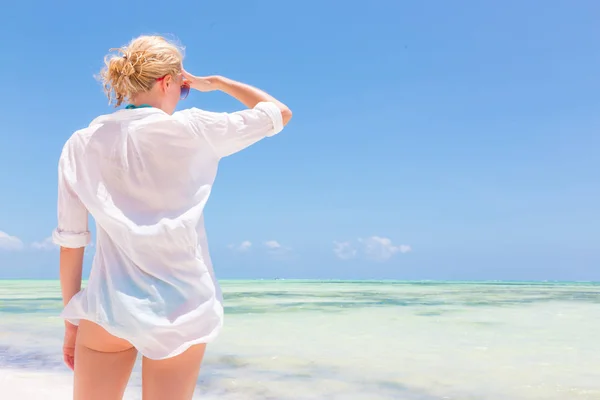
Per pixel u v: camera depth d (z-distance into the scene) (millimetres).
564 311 11094
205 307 1505
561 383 4113
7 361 4863
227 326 7973
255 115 1617
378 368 4660
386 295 19750
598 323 8508
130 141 1517
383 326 7965
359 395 3715
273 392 3773
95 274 1521
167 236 1480
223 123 1562
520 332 7273
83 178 1523
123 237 1482
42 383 3896
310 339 6477
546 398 3666
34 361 4859
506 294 21109
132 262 1480
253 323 8406
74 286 1627
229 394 3717
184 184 1534
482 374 4441
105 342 1531
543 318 9375
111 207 1497
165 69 1611
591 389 3922
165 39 1695
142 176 1511
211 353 5441
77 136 1567
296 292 23328
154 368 1480
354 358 5164
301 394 3725
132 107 1628
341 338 6613
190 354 1496
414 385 4012
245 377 4270
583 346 6012
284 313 10352
